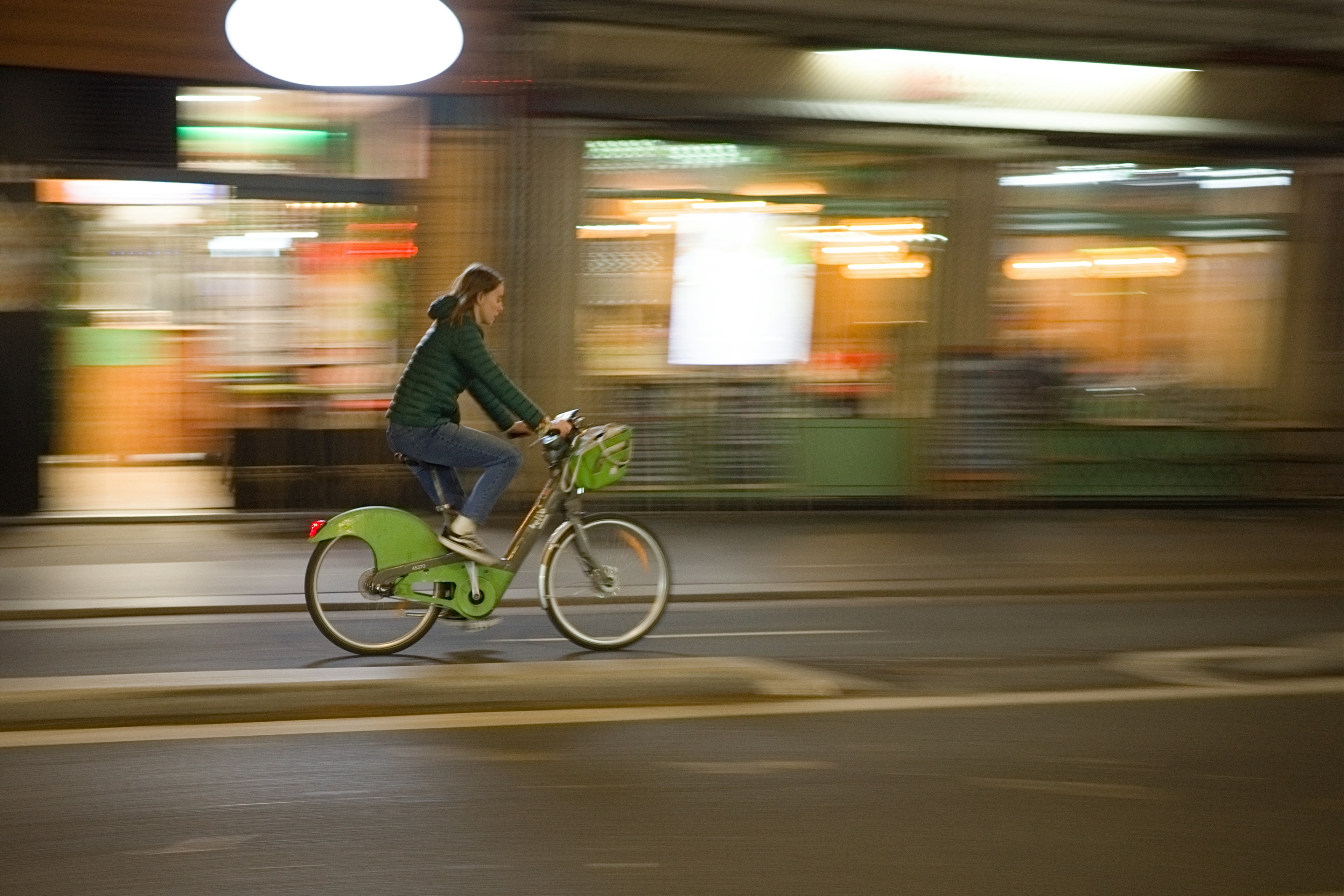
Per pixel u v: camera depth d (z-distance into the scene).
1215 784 5.12
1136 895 4.09
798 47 12.02
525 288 11.73
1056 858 4.36
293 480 11.16
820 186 12.42
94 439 12.08
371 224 11.53
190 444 12.33
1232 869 4.30
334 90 11.01
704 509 11.97
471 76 11.19
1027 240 12.88
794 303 12.51
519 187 11.58
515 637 7.38
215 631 7.43
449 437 6.79
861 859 4.32
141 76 10.66
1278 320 13.62
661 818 4.64
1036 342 13.01
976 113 12.45
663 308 12.18
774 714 5.95
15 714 5.53
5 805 4.66
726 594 8.58
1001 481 12.39
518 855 4.30
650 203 12.04
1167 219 13.09
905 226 12.62
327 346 11.64
